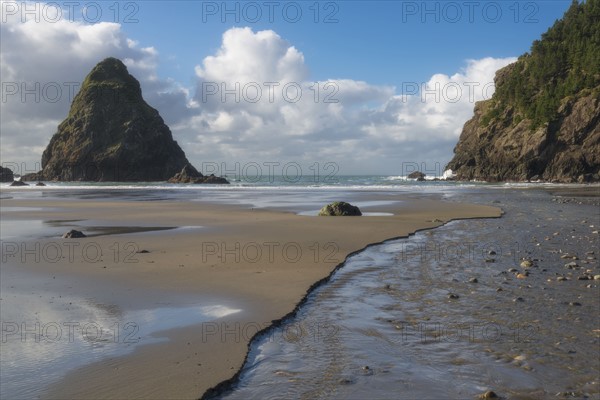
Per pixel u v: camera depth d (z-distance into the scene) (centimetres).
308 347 655
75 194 5753
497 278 1058
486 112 13738
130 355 611
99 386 522
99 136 15188
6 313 794
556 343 648
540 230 1905
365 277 1096
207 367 573
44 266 1192
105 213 2889
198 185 9081
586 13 12538
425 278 1074
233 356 608
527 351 622
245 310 813
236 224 2191
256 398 507
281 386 534
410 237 1781
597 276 1026
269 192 5962
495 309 814
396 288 982
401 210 2997
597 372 556
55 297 895
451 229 2011
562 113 10394
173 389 516
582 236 1698
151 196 5162
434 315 789
